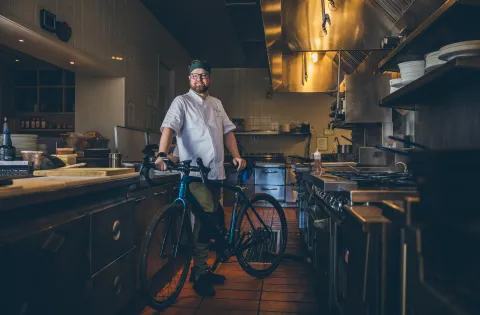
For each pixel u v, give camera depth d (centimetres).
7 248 117
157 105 605
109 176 191
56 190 143
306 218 346
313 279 284
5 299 116
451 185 81
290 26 315
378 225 122
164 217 231
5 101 679
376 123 393
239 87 883
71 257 155
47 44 331
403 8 261
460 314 73
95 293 175
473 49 135
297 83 543
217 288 279
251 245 297
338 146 578
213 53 780
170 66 676
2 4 269
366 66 359
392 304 121
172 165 233
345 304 153
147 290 212
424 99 202
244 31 628
